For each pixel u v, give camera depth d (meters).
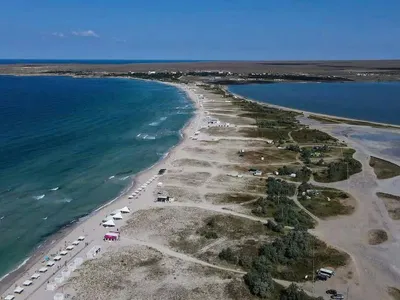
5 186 104.19
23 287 62.75
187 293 61.94
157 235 80.06
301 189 103.94
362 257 73.62
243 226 84.06
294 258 71.88
